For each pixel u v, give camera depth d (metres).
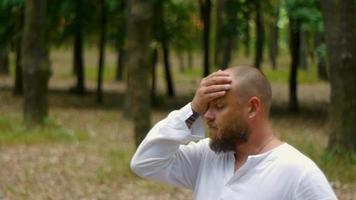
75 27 21.67
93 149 12.22
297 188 2.54
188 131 2.72
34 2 14.65
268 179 2.57
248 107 2.60
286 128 16.59
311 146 11.83
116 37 21.55
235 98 2.60
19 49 23.91
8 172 10.04
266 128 2.66
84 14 21.16
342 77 10.04
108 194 8.73
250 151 2.65
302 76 34.94
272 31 39.12
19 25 22.14
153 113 19.62
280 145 2.64
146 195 8.63
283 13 19.69
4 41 22.80
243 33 20.12
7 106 20.78
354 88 10.06
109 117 17.98
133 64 10.23
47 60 14.86
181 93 26.88
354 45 10.02
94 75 37.88
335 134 10.12
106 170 9.84
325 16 10.12
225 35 19.89
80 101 22.80
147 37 10.22
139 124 10.23
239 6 19.84
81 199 8.52
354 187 8.66
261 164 2.59
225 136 2.63
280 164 2.57
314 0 15.36
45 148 12.28
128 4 13.52
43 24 14.77
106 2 20.14
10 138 12.98
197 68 45.25
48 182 9.41
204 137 2.75
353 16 10.00
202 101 2.64
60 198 8.56
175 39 24.62
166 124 2.75
